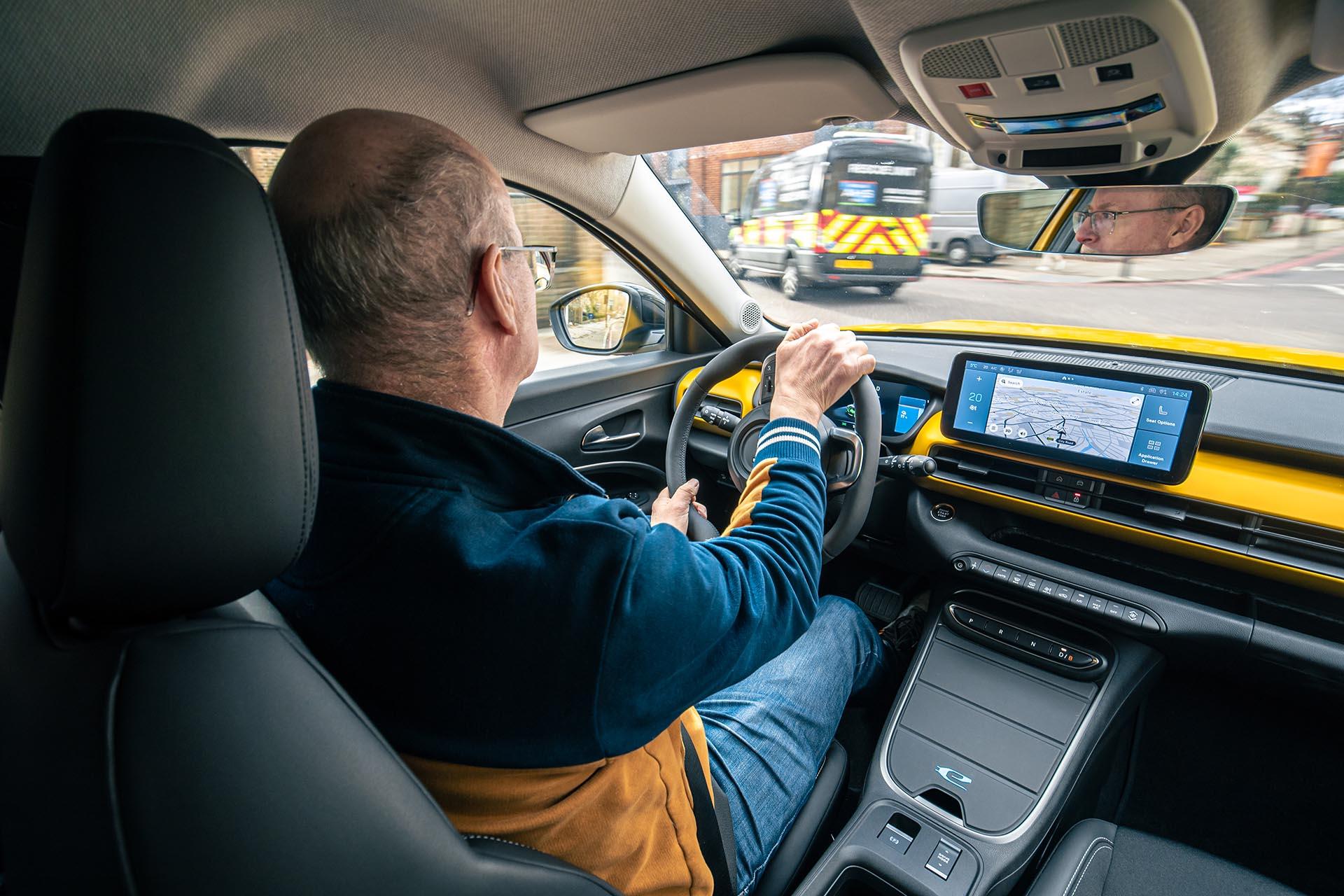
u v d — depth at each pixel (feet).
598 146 5.79
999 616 5.38
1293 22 2.82
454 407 2.18
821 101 4.62
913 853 4.28
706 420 5.66
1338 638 4.55
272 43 4.21
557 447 6.69
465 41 4.56
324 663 1.98
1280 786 5.42
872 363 3.41
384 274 1.92
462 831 2.12
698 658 2.13
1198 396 4.40
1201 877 3.68
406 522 1.89
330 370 2.10
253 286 1.47
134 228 1.34
